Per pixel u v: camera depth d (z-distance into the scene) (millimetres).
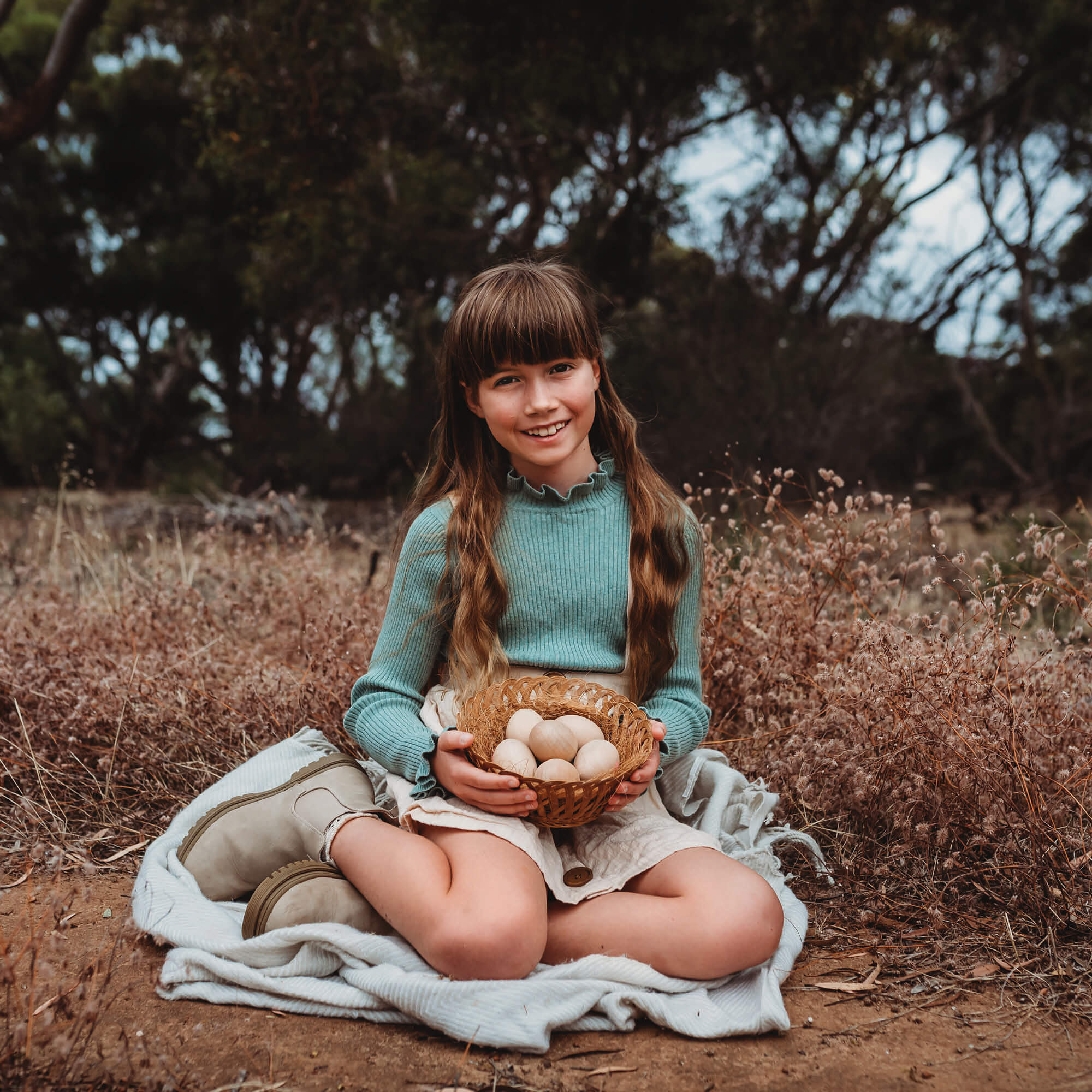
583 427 2137
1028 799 2094
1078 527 4367
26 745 2844
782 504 3146
